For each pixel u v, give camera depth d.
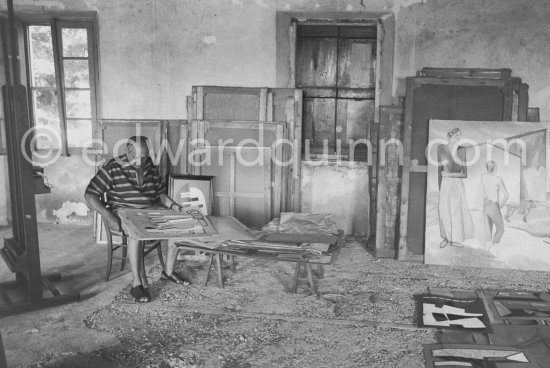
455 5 5.67
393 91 5.89
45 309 3.86
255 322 3.63
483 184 4.99
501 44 5.65
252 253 4.10
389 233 5.28
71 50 6.44
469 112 5.14
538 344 3.25
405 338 3.38
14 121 3.78
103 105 6.40
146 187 4.35
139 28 6.22
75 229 6.38
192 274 4.64
